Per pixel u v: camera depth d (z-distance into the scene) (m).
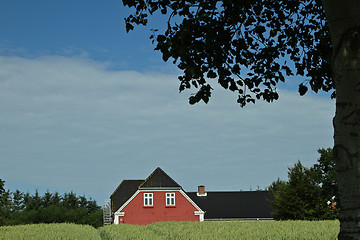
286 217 38.75
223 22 8.73
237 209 57.97
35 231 28.09
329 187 38.31
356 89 5.19
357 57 5.23
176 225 30.34
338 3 5.30
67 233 25.44
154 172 53.50
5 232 26.92
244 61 8.93
